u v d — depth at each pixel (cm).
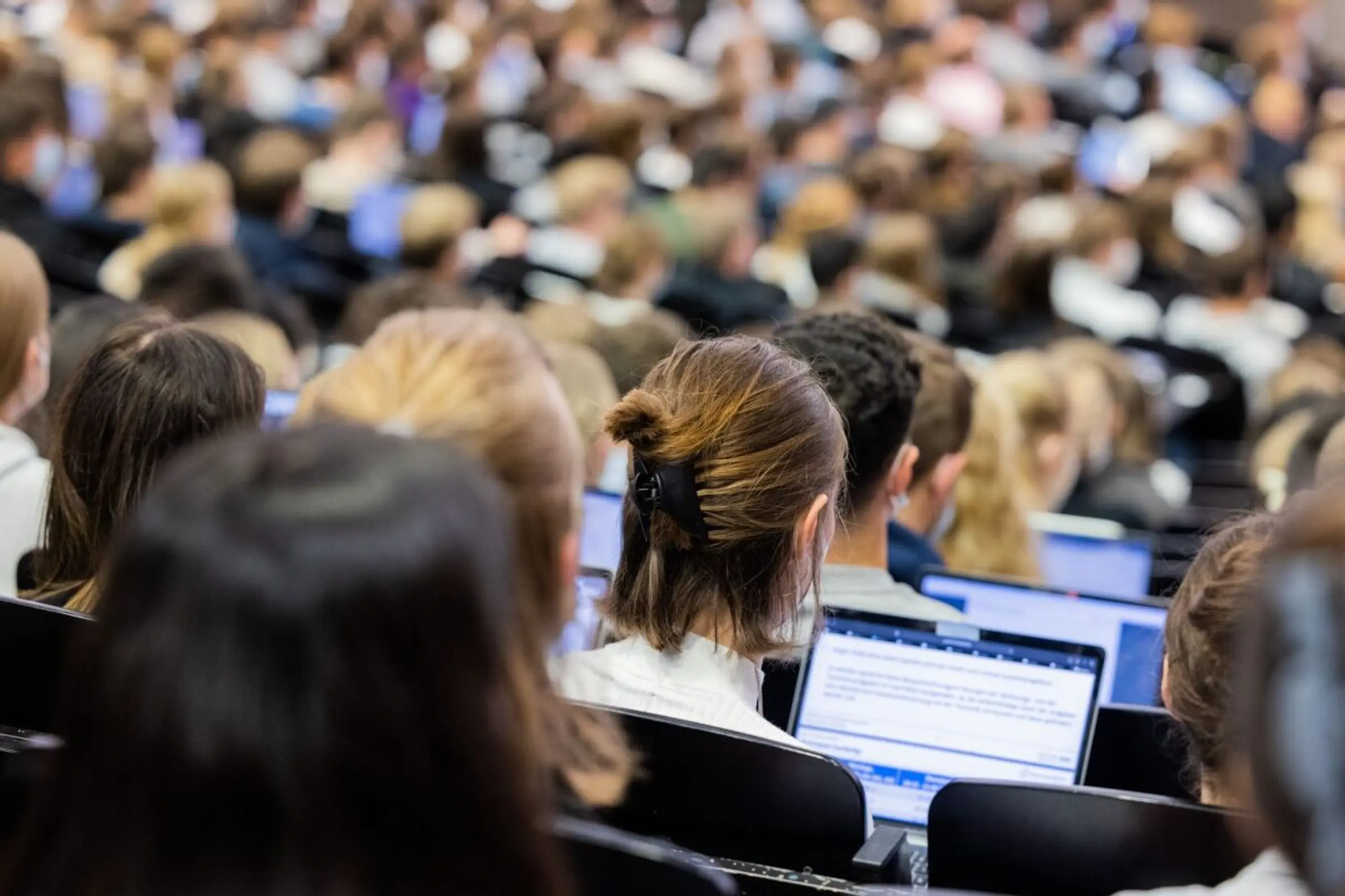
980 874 213
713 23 1606
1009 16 1600
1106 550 442
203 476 127
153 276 533
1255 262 919
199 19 1439
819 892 203
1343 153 1416
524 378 198
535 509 192
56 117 869
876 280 859
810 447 249
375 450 129
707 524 248
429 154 1081
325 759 122
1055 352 612
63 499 281
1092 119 1538
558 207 935
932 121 1387
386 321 220
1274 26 1659
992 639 304
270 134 839
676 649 255
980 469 431
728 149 1038
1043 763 298
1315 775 113
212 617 121
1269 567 122
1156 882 205
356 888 125
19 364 362
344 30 1339
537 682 159
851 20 1611
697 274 894
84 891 125
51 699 224
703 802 218
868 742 304
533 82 1412
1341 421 441
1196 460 841
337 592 122
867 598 327
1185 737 265
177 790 122
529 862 133
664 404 252
